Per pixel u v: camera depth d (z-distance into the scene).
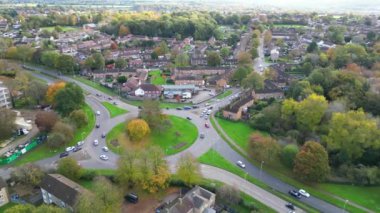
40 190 128.88
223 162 151.25
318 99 168.75
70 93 191.38
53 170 134.25
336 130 148.88
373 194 131.25
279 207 121.62
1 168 143.25
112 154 156.25
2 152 155.62
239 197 121.19
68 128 161.75
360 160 148.12
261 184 135.25
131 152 129.88
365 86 192.50
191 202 114.25
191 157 131.75
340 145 147.38
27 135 172.25
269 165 149.38
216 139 173.12
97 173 136.50
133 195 123.19
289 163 144.75
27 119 188.50
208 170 144.50
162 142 168.38
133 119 177.88
